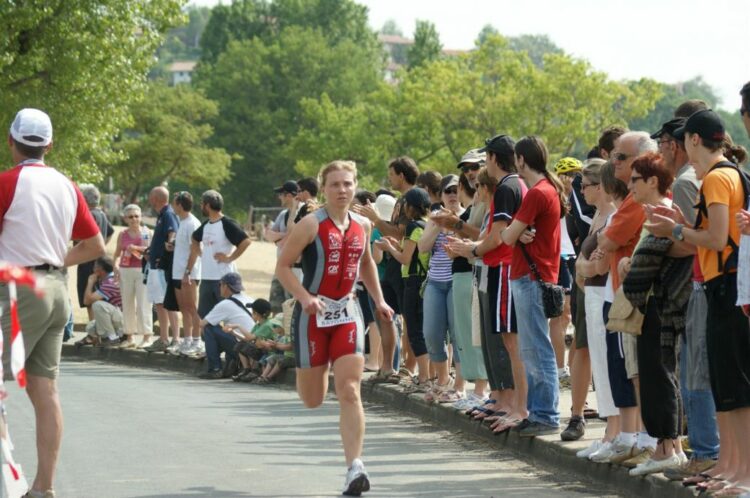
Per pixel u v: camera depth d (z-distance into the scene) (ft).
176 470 62.03
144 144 521.65
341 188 56.29
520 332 66.74
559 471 62.64
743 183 49.03
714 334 48.88
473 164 78.59
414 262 88.02
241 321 112.98
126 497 55.16
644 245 53.42
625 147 57.98
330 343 57.11
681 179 52.13
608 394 59.77
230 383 110.32
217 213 117.50
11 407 85.40
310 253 56.29
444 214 72.33
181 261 120.57
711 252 48.98
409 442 73.31
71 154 217.36
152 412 85.97
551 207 65.46
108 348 134.31
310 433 76.18
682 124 53.93
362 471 55.26
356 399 56.13
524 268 66.13
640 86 393.50
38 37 208.64
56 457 51.24
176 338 126.31
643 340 54.34
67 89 211.20
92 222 52.65
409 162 90.68
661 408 54.29
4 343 49.67
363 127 485.15
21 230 50.57
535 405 67.15
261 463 64.34
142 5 217.36
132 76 217.56
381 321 94.68
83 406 88.89
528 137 66.90
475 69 404.77
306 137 505.66
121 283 133.28
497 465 64.75
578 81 383.65
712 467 52.13
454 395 82.28
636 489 55.93
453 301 77.97
